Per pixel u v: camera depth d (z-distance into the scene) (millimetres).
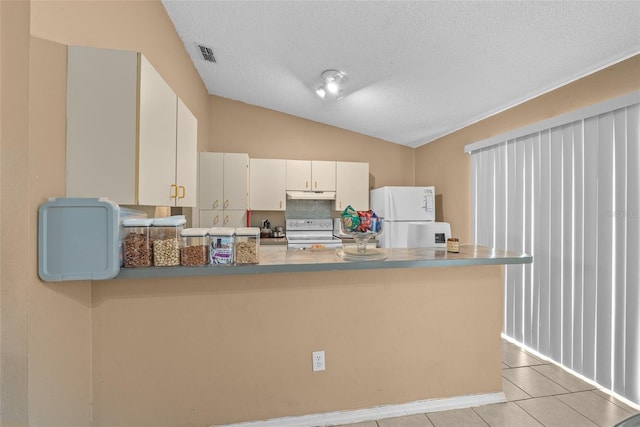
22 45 1066
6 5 1056
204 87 3818
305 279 1670
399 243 3957
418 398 1828
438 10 1863
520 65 2273
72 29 1298
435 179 4297
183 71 2834
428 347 1839
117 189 1287
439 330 1854
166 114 1609
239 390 1605
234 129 4270
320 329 1695
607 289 2062
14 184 1068
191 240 1429
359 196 4293
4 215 1054
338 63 2738
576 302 2270
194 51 2947
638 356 1905
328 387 1713
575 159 2277
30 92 1078
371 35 2254
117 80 1288
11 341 1057
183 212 3328
